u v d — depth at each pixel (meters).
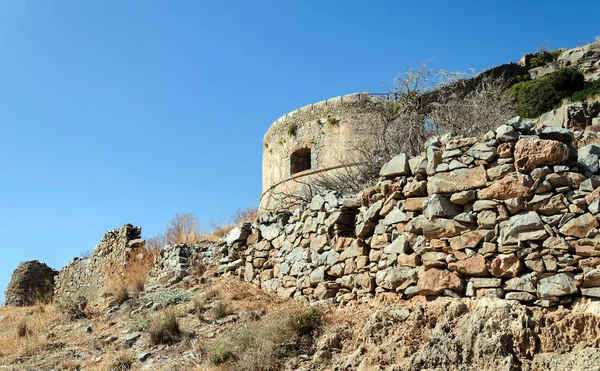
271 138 25.73
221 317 11.27
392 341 8.03
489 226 8.12
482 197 8.25
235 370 8.77
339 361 8.30
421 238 8.80
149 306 13.26
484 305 7.66
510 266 7.76
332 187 16.22
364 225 9.93
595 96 21.42
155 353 10.37
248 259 13.26
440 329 7.66
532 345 7.01
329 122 23.25
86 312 14.29
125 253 19.88
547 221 7.67
